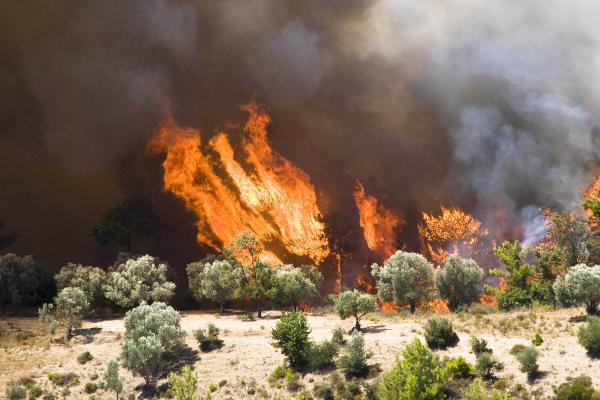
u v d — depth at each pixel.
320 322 54.75
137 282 61.84
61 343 54.06
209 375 45.94
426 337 44.69
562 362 38.78
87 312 59.12
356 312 50.62
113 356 50.72
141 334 49.22
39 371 49.38
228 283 60.12
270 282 59.50
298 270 61.56
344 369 42.88
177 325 51.72
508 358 40.44
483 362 38.81
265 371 45.34
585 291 45.88
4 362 50.91
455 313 54.16
